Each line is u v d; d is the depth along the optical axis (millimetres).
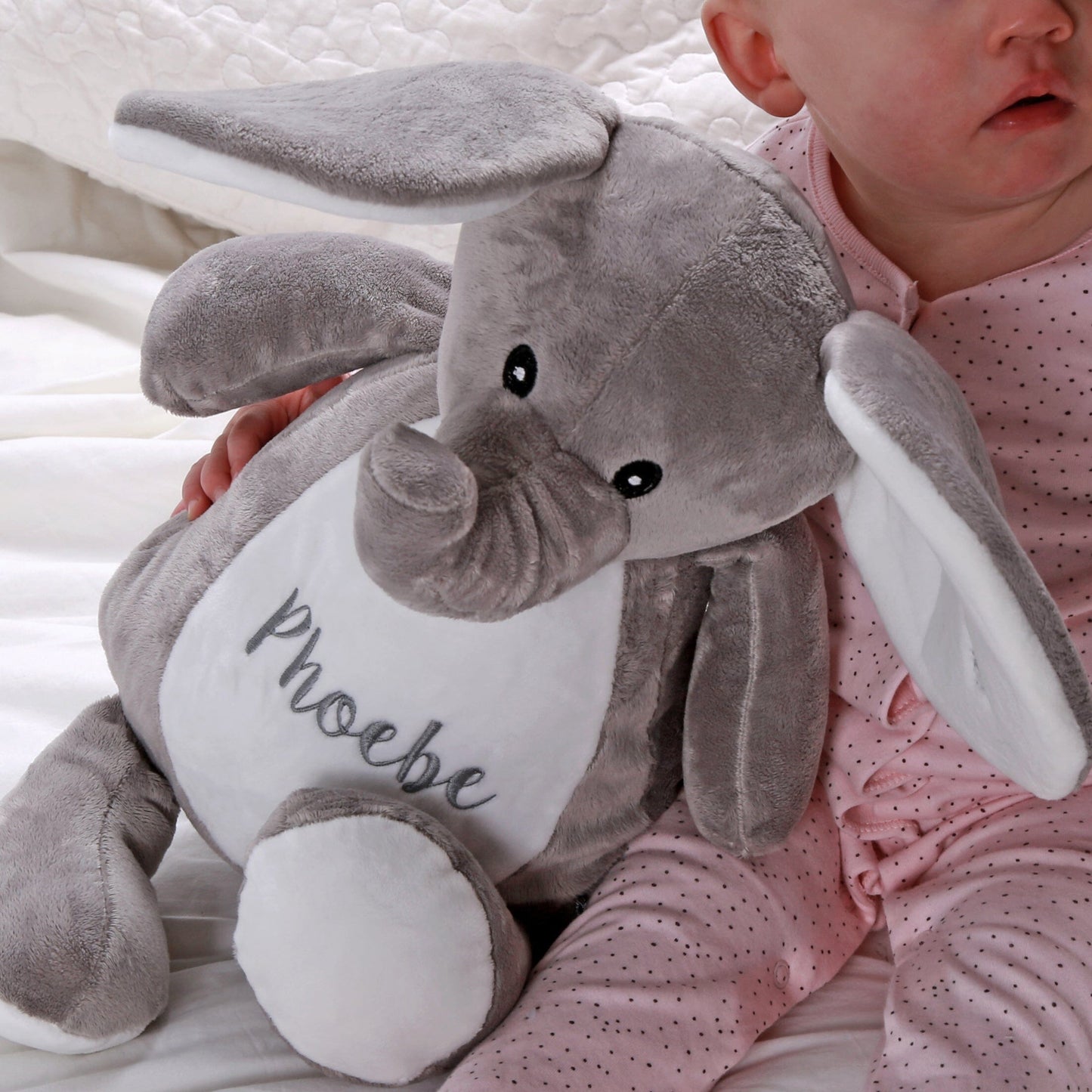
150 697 819
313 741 765
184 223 1807
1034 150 696
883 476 551
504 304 664
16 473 1329
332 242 842
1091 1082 749
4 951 733
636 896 820
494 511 617
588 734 782
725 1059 774
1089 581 883
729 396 641
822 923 870
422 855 723
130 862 810
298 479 793
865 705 910
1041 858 832
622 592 759
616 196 654
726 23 806
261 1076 745
